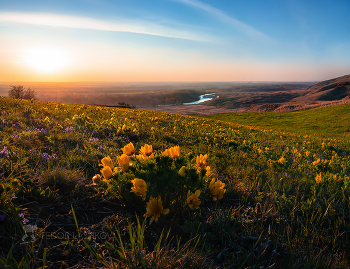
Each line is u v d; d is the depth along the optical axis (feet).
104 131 21.12
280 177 13.57
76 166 11.27
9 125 17.21
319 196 10.89
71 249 5.48
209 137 26.61
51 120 22.27
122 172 7.89
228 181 12.26
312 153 28.63
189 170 7.39
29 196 7.56
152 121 34.53
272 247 6.68
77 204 7.82
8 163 9.38
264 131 53.67
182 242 6.57
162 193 7.14
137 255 5.21
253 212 8.82
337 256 6.55
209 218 8.16
